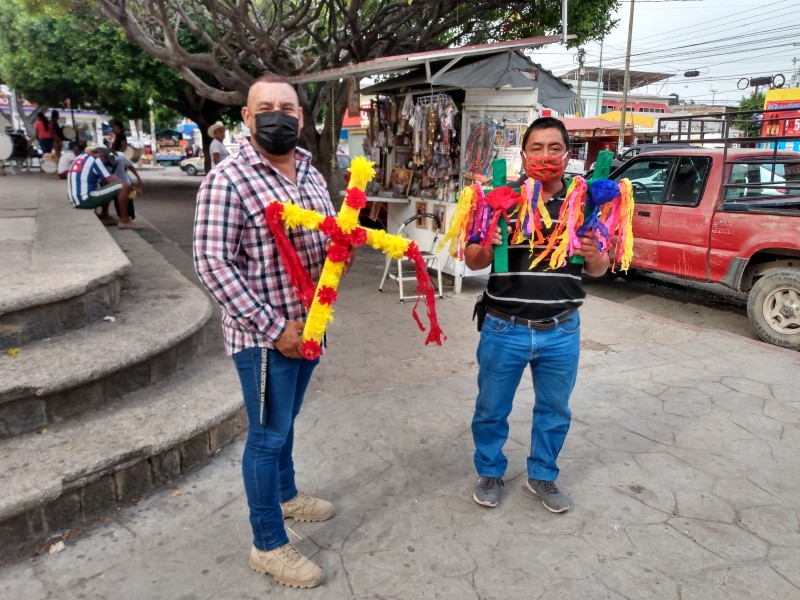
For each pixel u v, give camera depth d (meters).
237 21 9.85
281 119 1.92
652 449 3.26
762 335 5.54
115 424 2.89
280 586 2.20
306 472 2.99
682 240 6.30
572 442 3.34
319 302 1.99
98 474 2.55
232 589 2.19
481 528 2.56
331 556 2.38
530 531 2.55
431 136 6.41
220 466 3.00
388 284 6.97
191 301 4.16
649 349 4.92
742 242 5.75
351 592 2.18
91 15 13.30
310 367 2.33
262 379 2.06
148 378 3.36
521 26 11.22
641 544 2.47
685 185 6.35
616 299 7.45
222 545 2.42
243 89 11.31
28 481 2.40
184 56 10.59
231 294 1.91
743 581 2.26
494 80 6.04
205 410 3.06
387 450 3.21
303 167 2.21
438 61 6.39
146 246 6.32
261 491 2.16
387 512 2.67
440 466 3.06
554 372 2.57
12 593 2.15
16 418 2.77
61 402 2.91
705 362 4.61
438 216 6.57
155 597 2.14
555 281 2.46
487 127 6.15
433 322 2.30
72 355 3.10
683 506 2.74
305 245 2.13
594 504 2.75
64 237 5.06
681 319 6.62
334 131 11.88
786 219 5.43
